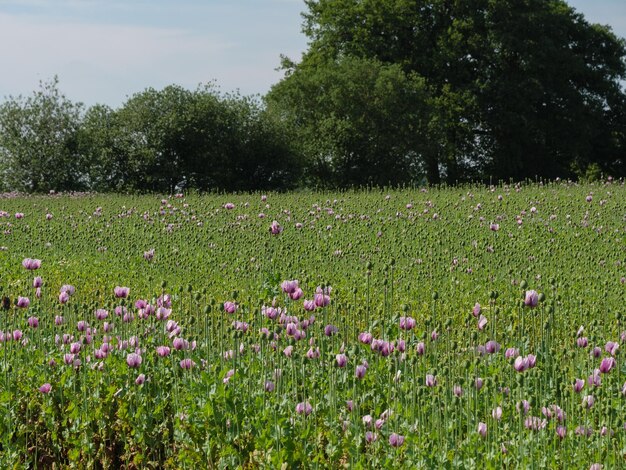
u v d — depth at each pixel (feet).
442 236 59.93
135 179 158.20
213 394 23.17
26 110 160.45
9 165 160.66
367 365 25.80
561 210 74.79
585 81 192.75
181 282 48.03
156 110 156.87
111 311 30.89
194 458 23.16
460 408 22.29
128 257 57.67
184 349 26.71
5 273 49.65
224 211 82.74
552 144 190.39
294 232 67.05
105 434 25.57
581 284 45.34
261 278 46.85
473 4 183.42
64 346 28.99
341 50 193.67
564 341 33.53
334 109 173.37
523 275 46.83
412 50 188.75
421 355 25.27
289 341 28.40
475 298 43.14
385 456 21.72
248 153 158.61
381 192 108.47
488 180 189.26
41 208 95.25
